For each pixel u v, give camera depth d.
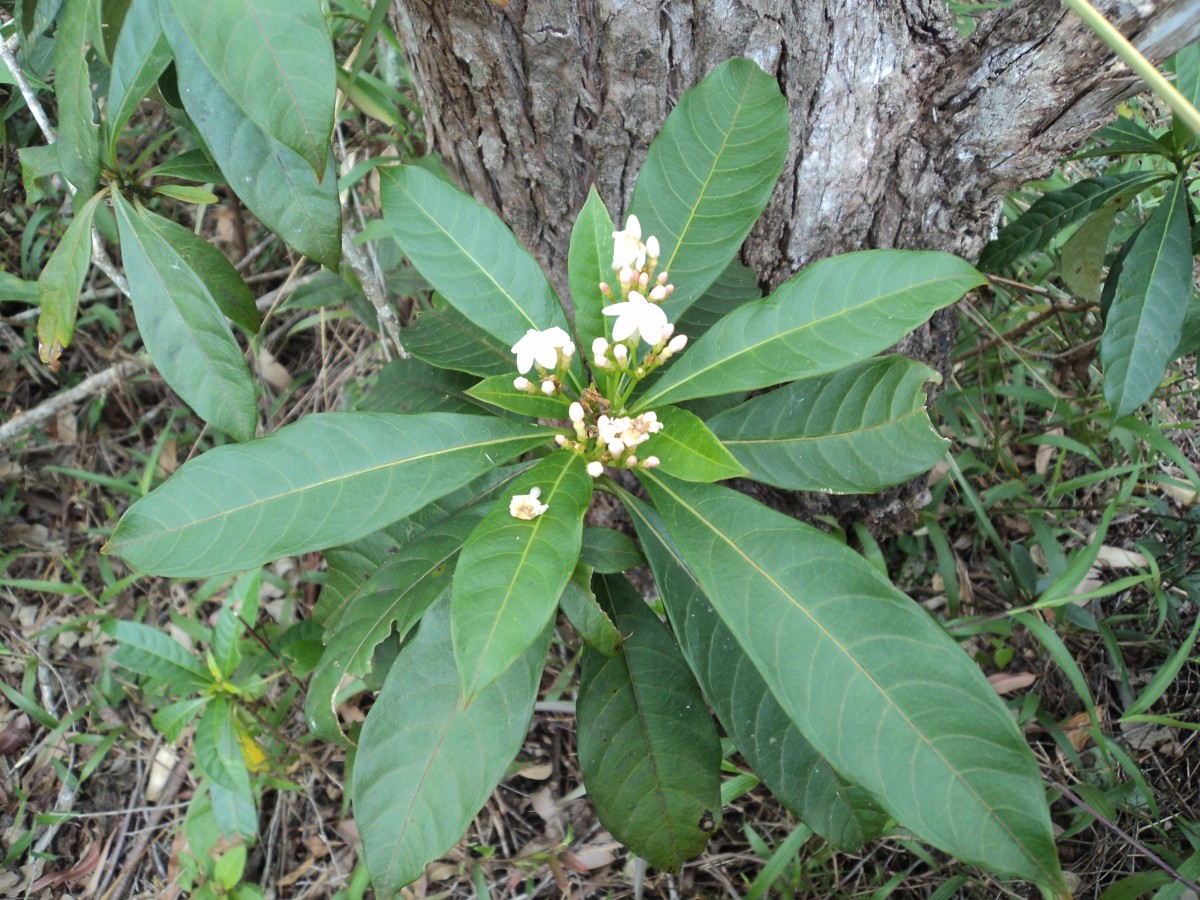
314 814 0.71
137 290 0.42
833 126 0.49
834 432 0.42
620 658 0.46
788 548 0.37
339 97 0.60
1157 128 0.79
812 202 0.51
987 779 0.33
